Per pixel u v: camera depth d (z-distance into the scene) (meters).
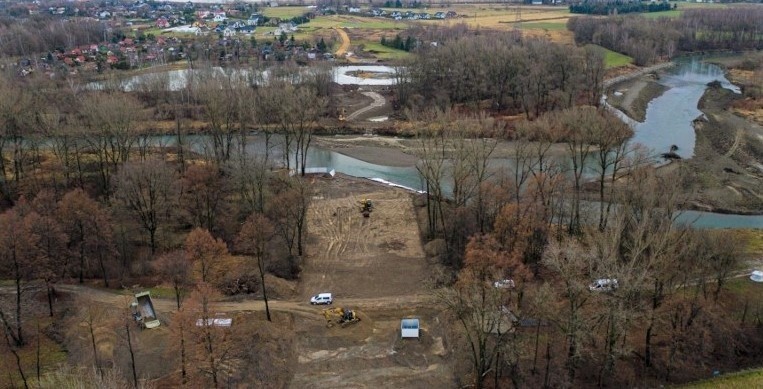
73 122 163.00
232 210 145.75
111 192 149.38
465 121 175.88
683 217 157.25
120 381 85.00
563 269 98.06
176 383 91.75
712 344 99.25
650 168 148.38
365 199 166.88
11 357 96.19
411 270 129.50
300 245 134.38
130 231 135.25
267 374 95.75
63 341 100.50
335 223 152.25
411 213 157.88
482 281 95.06
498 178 152.88
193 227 140.75
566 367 94.88
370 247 139.88
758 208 162.38
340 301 118.00
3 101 154.75
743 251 123.25
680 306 101.81
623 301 92.50
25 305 109.69
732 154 198.88
